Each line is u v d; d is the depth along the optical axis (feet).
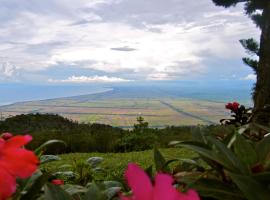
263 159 4.05
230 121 14.29
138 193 1.78
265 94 30.42
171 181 1.81
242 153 4.03
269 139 4.25
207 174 4.41
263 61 30.91
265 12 32.65
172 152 26.68
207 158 4.26
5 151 2.41
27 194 3.45
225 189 3.75
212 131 6.22
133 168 1.82
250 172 3.82
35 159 2.41
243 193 3.43
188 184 3.82
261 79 30.73
